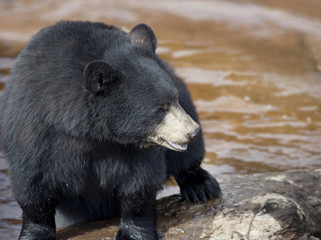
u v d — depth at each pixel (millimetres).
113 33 9938
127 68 9367
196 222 10297
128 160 9859
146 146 9758
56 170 9625
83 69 9312
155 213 10258
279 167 14555
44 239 10008
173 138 9344
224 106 18312
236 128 16875
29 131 9344
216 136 16344
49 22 26625
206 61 22297
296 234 9867
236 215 10219
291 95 19375
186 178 11625
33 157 9422
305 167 14578
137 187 9961
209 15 28266
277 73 21359
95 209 10961
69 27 9852
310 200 11188
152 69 9438
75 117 9195
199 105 18234
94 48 9516
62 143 9438
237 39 25375
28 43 10016
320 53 23281
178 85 11242
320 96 19359
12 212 12305
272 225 9820
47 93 9258
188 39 25109
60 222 11312
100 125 9336
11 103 9633
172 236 10039
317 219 11016
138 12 28188
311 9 29859
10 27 25781
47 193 9797
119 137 9453
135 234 10055
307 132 16750
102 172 9984
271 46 24547
